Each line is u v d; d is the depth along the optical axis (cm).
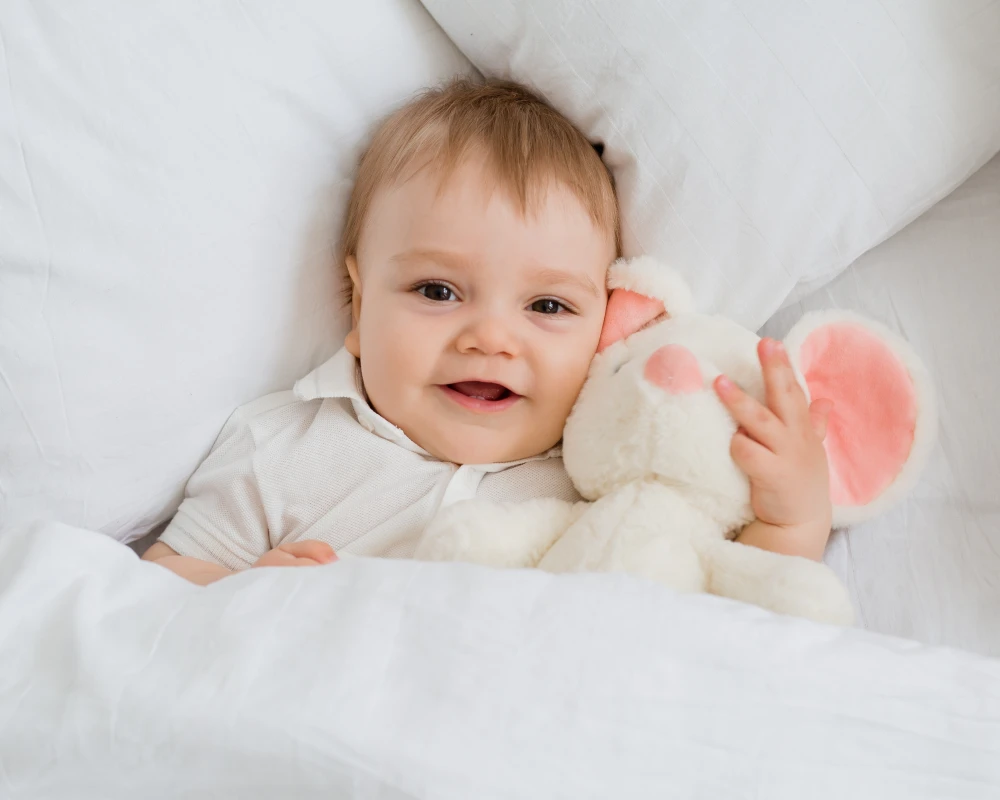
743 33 91
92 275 85
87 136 83
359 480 98
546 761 56
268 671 60
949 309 99
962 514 93
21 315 82
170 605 66
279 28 92
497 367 91
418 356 92
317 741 56
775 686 60
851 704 60
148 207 87
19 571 66
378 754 56
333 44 95
